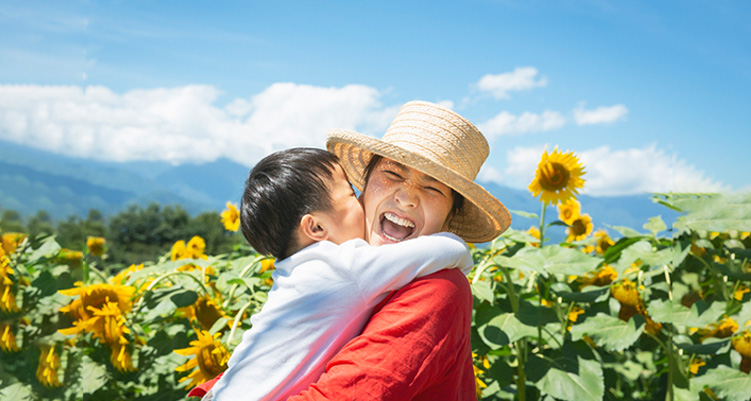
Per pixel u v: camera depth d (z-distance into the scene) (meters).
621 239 2.89
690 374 2.87
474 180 1.51
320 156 1.32
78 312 1.85
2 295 1.44
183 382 2.21
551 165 2.73
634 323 2.46
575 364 2.38
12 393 1.48
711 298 2.79
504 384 2.44
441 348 1.10
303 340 1.13
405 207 1.35
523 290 2.76
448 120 1.44
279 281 1.24
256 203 1.28
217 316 2.34
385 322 1.10
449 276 1.17
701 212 2.54
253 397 1.13
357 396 1.03
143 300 2.32
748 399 2.44
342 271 1.15
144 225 42.34
